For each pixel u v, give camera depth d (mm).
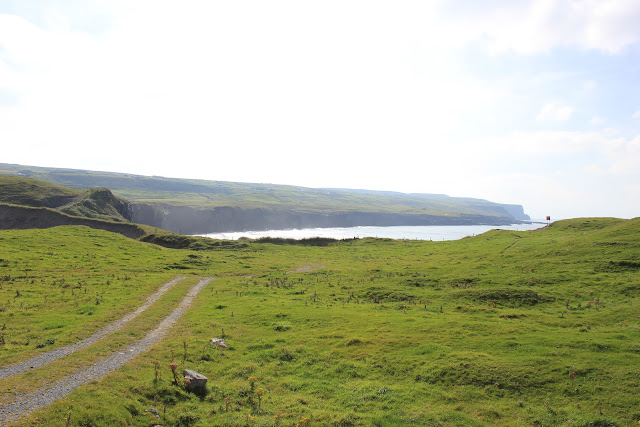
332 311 40219
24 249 70125
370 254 96812
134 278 57781
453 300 43969
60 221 130500
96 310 38062
